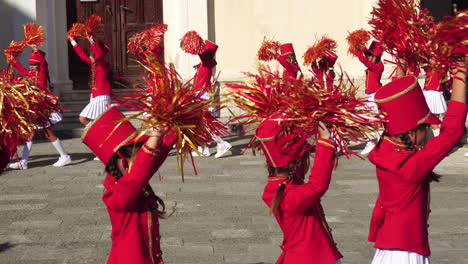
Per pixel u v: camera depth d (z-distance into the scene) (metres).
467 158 9.68
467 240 5.80
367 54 10.05
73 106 13.62
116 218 3.51
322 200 7.21
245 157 9.96
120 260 3.48
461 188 7.77
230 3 13.33
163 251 5.54
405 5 4.02
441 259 5.29
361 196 7.38
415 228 3.63
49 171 9.02
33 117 3.69
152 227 3.57
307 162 3.62
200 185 8.03
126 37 14.99
